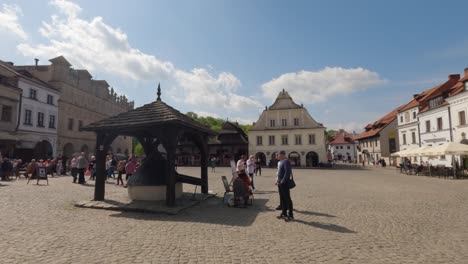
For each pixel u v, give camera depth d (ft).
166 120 31.63
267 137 169.99
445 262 15.51
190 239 19.70
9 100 104.27
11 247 17.61
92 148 160.45
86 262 15.26
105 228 22.52
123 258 15.92
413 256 16.43
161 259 15.81
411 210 30.17
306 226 23.45
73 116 144.97
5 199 35.96
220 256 16.37
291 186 26.37
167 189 31.50
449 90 111.04
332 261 15.64
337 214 28.19
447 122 107.76
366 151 209.05
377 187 53.52
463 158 98.89
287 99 171.12
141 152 292.20
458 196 40.83
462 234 21.03
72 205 32.24
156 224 24.06
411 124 140.05
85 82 157.17
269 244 18.62
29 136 112.16
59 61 136.87
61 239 19.36
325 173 103.65
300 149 164.86
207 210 30.68
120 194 40.83
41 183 58.80
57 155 131.44
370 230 22.13
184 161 186.91
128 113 36.88
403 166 104.99
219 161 182.19
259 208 31.91
